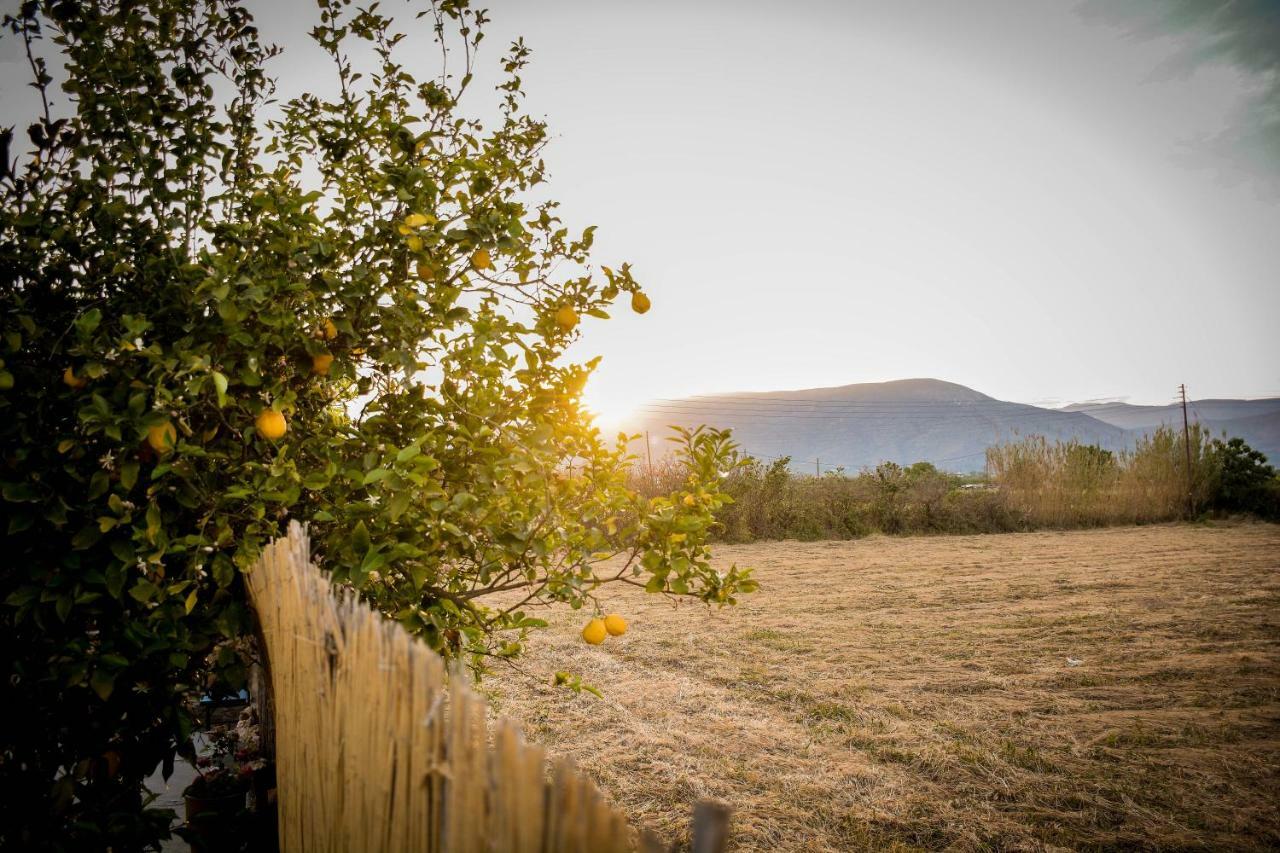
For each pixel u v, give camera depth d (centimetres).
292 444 250
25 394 207
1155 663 724
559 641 838
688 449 289
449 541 243
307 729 160
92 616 221
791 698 637
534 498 266
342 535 228
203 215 255
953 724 564
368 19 288
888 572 1359
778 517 1977
